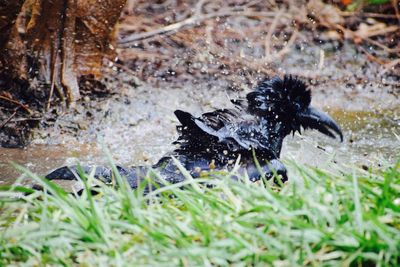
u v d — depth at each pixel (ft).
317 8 67.31
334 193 22.95
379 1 67.62
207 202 24.29
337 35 64.13
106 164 38.91
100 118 46.14
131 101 49.24
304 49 61.93
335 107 52.03
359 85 56.70
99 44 50.83
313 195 23.27
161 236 21.62
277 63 59.62
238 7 66.64
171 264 20.31
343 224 21.77
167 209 24.38
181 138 33.55
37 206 24.71
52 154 40.47
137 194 24.97
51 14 47.93
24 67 47.75
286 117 35.45
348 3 68.08
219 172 27.73
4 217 24.71
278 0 68.39
